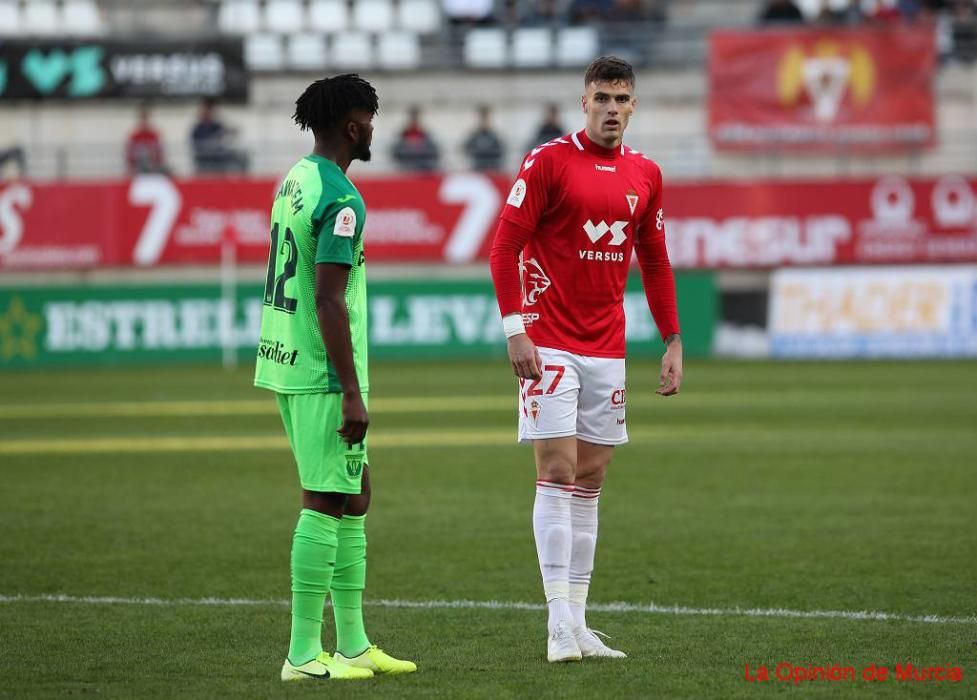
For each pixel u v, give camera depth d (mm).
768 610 23953
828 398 62812
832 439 49062
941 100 99125
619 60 21062
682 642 21625
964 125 99438
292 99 102312
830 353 86750
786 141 97250
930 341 85938
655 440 49188
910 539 30766
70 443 49438
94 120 100875
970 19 106312
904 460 43656
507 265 20797
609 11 108562
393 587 26219
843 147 97312
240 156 97312
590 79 21047
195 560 28891
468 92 102250
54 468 43250
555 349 20984
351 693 18578
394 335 88500
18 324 87250
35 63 100500
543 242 21109
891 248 89500
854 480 39750
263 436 51094
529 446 47781
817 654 20719
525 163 21062
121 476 41500
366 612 24062
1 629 22672
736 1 109062
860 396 63562
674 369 22203
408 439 49875
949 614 23531
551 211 20953
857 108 97000
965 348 85562
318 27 112812
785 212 89500
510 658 20672
